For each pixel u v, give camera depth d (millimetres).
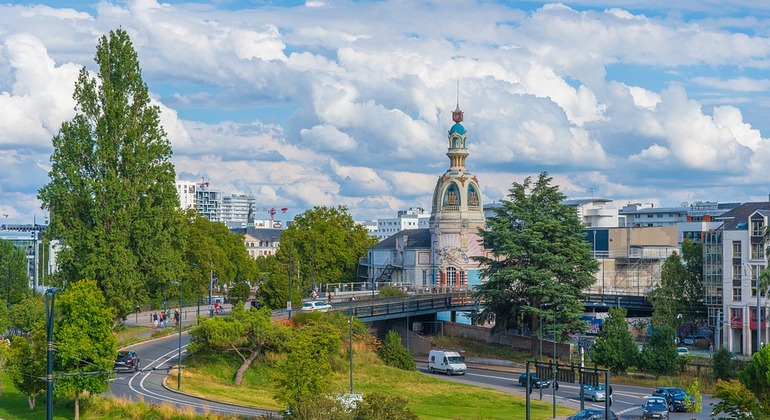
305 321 118375
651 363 114438
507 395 101562
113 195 112438
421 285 191875
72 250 111812
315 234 196625
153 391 88562
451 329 147625
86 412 80312
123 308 112000
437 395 100125
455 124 195375
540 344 124000
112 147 113625
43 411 81938
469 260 190750
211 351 103625
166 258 115188
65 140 113625
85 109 114875
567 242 134375
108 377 80500
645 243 198750
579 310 128375
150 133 116750
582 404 83188
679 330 150000
